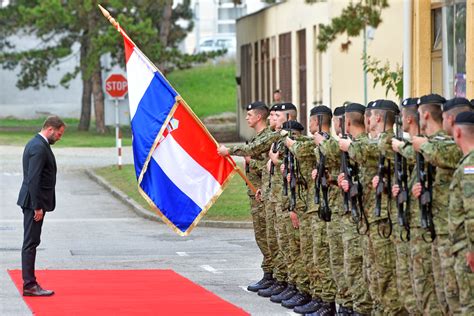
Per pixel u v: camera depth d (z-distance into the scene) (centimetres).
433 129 1173
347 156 1320
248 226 2794
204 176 1808
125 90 4541
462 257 1065
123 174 4244
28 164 1703
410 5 2850
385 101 1288
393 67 3503
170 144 1811
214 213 2961
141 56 1827
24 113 8625
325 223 1478
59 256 2261
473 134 1046
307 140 1498
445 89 2739
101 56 7325
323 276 1484
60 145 6147
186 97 8631
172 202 1814
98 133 7225
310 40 4925
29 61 7531
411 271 1192
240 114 6825
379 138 1250
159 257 2250
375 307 1312
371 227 1283
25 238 1714
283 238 1611
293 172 1527
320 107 1498
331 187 1412
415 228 1180
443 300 1134
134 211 3219
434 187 1125
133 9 6950
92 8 6731
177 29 7694
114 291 1769
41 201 1705
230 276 1966
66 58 8556
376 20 3569
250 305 1633
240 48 6775
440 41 2773
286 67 5447
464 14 2594
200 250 2362
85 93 7488
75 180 4259
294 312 1558
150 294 1736
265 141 1677
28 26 7394
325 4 4631
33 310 1577
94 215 3122
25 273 1712
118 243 2492
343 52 4028
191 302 1655
